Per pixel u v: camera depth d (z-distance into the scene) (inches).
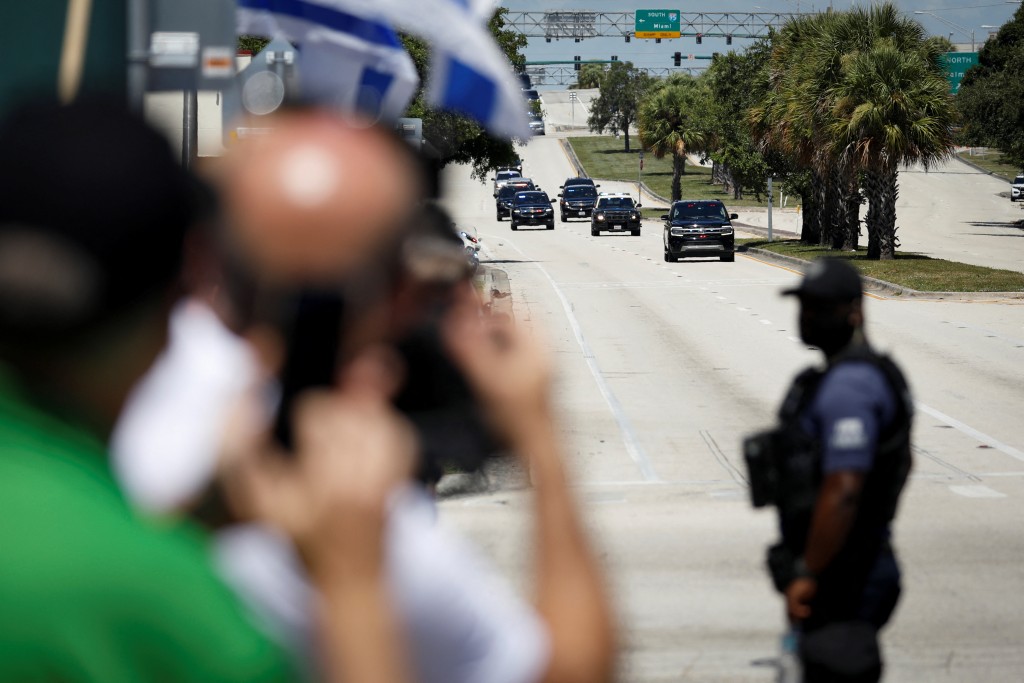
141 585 170.7
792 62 7214.6
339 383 197.6
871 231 5935.0
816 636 628.4
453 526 1407.5
